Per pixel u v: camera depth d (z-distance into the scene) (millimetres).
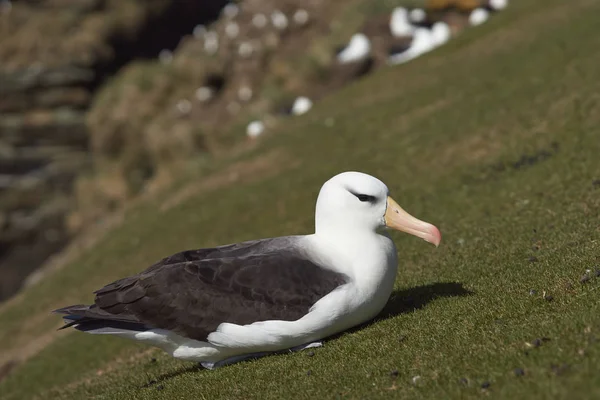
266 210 18797
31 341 17844
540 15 26281
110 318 7105
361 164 19172
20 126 51375
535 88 18953
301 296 7020
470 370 5621
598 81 17062
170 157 43406
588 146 14047
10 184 49781
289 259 7188
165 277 7176
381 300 7383
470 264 9609
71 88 53500
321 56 41094
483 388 5258
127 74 53156
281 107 40594
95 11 56656
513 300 7164
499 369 5438
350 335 7344
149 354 10578
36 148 51375
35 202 49344
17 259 47219
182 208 21688
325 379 6402
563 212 10906
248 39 48031
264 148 24375
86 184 47812
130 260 19703
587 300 6441
